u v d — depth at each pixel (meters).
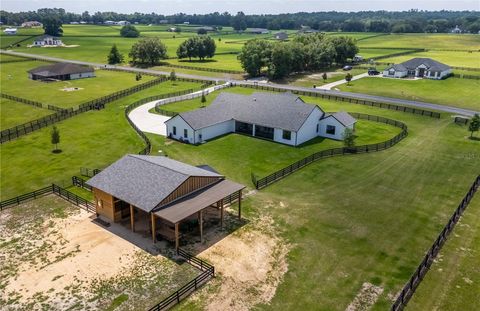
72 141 53.09
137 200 29.03
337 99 79.50
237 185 32.56
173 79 100.19
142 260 26.95
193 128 51.44
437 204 35.22
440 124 61.78
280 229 31.08
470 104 75.25
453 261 26.69
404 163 45.12
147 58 129.75
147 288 24.22
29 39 199.62
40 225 31.58
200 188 31.62
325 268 26.22
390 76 104.94
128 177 31.55
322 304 22.91
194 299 23.25
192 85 94.44
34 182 40.38
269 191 38.03
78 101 78.50
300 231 30.81
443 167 43.88
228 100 60.56
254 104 58.22
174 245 28.73
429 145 51.56
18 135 55.41
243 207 34.66
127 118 63.59
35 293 23.70
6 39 196.62
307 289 24.17
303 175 41.84
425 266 26.08
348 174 42.09
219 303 22.94
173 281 24.84
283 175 41.62
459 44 188.12
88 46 183.12
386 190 38.12
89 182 32.16
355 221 32.31
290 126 51.72
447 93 85.25
